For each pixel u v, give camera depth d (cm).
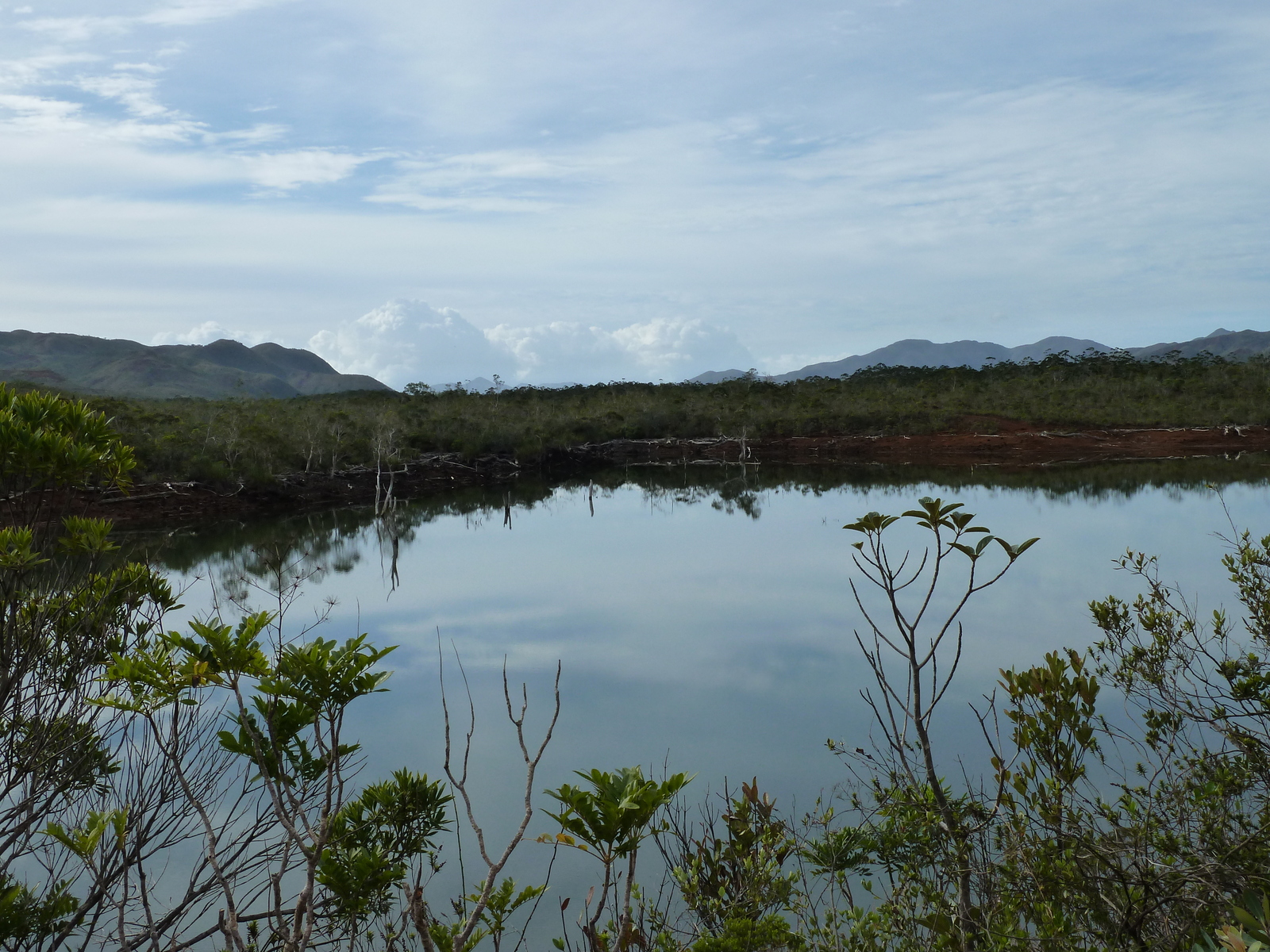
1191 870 253
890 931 314
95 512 2877
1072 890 273
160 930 253
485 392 9488
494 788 845
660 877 619
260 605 977
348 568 2455
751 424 7150
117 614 325
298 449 4466
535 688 1248
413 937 313
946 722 948
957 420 6844
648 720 1079
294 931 186
